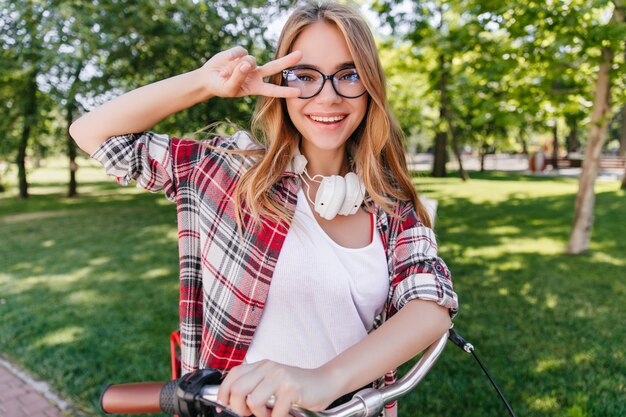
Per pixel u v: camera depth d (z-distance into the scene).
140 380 3.16
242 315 1.06
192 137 1.22
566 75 5.84
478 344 3.62
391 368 0.89
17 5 8.88
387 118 1.15
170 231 8.62
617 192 13.98
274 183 1.12
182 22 8.78
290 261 1.06
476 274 5.46
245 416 0.73
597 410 2.73
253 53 9.12
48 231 8.91
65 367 3.36
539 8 4.87
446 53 6.45
